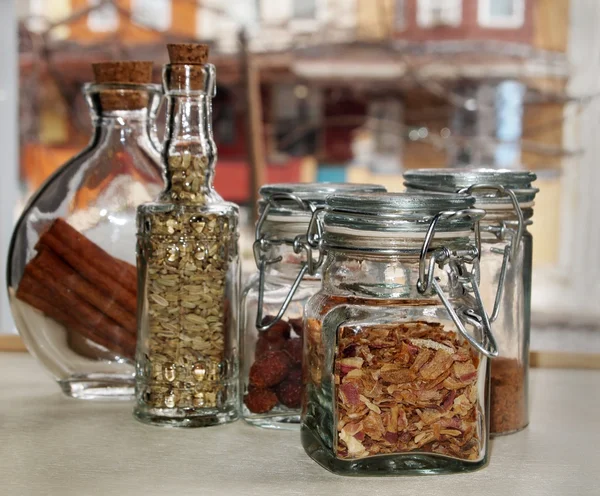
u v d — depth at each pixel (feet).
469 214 2.23
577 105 7.98
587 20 8.13
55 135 8.82
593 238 7.61
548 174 7.81
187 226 2.68
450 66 8.77
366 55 9.10
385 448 2.29
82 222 2.97
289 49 8.90
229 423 2.81
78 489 2.18
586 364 3.70
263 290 2.71
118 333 2.98
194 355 2.72
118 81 2.98
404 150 9.32
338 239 2.31
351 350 2.25
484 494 2.20
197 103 2.72
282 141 9.46
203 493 2.17
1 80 5.36
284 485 2.24
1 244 5.34
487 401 2.39
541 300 7.64
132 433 2.67
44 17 8.62
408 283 2.28
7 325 5.13
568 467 2.43
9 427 2.71
